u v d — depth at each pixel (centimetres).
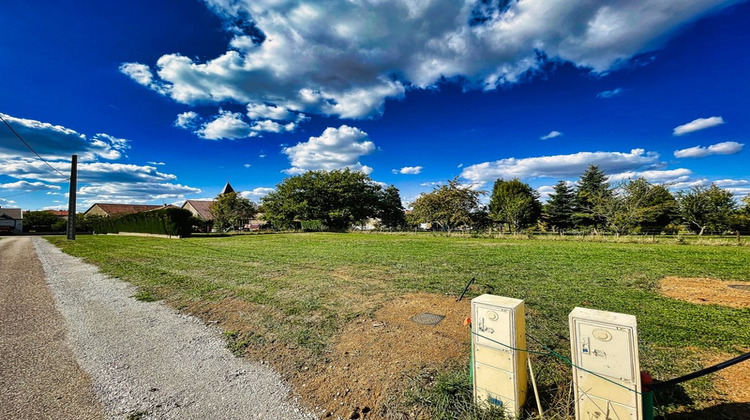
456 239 2258
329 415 265
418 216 3059
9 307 599
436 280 762
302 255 1322
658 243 1747
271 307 572
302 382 318
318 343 410
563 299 574
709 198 2431
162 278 852
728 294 592
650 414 200
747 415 238
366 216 4878
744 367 310
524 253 1268
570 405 250
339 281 777
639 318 462
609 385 199
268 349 397
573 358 214
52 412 268
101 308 588
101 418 261
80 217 5734
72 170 2934
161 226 2928
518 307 243
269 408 275
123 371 344
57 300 648
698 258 1049
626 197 2291
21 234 4728
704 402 257
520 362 242
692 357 338
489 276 795
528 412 244
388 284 733
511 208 3012
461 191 2748
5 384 316
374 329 451
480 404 250
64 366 356
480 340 252
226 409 274
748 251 1254
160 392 302
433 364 341
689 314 475
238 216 4962
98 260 1263
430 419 253
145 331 467
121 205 7244
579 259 1066
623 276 767
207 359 373
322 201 4438
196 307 585
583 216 3759
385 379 315
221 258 1245
